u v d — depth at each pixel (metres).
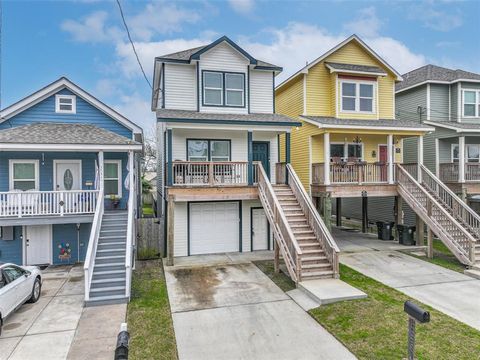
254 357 6.30
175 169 13.02
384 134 15.52
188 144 14.37
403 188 14.62
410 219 18.61
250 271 11.66
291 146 17.88
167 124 12.75
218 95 14.73
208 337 7.07
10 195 11.70
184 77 14.70
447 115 18.67
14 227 12.71
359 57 17.14
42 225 12.98
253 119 13.69
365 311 8.12
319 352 6.41
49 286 10.38
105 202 13.55
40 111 13.25
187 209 14.11
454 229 12.73
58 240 13.12
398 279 10.48
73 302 9.05
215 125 13.14
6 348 6.61
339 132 14.54
